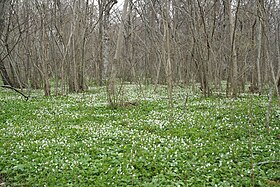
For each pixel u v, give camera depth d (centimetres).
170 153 871
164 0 1822
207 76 2072
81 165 793
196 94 2312
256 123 1162
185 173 723
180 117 1370
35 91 2742
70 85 2720
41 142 994
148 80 3788
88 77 4347
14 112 1539
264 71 2561
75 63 2638
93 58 3388
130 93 2416
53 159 834
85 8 2931
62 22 2723
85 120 1371
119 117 1432
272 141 976
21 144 959
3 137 1069
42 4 2297
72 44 2653
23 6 2584
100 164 789
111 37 3114
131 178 710
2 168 787
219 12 2770
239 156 845
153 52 3272
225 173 737
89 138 1045
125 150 915
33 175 743
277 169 747
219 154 862
